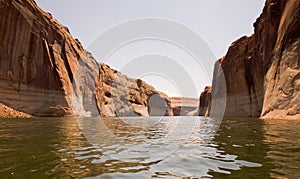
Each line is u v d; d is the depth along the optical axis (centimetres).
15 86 3250
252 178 327
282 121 1557
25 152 525
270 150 532
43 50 3856
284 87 1906
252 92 3291
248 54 3516
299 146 576
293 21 1948
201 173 364
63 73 4122
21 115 3084
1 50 3161
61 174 354
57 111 3622
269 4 2541
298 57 1870
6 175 346
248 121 1784
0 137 798
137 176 348
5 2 3247
